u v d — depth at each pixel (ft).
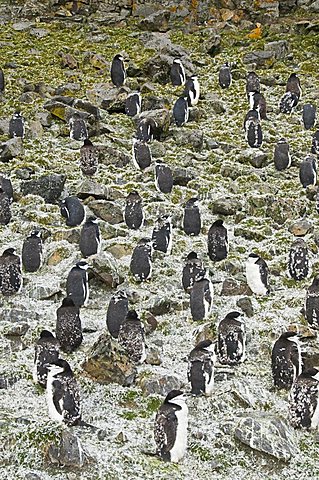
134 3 146.92
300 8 140.15
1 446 42.01
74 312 51.93
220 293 60.95
